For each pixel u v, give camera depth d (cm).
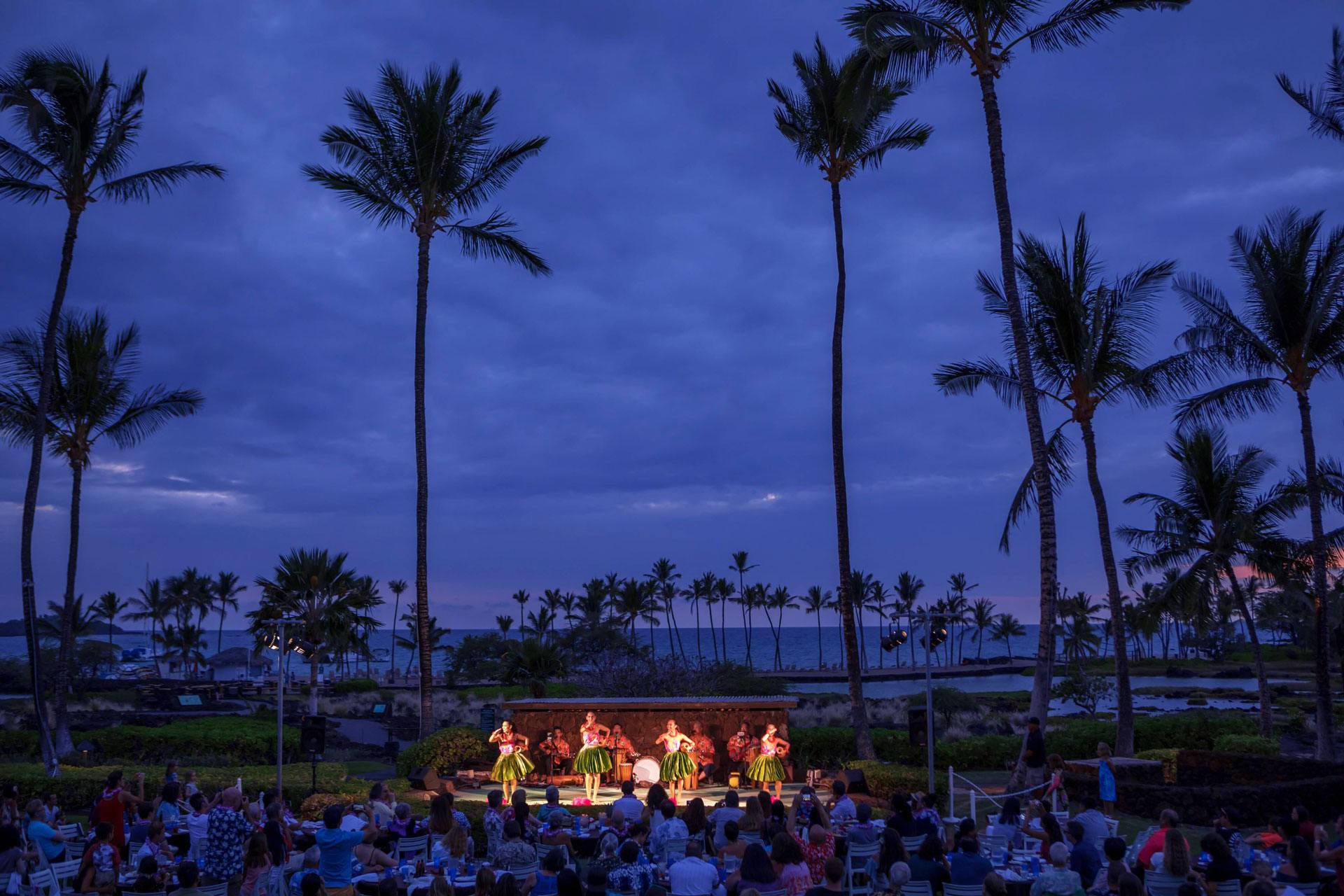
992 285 2695
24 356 3038
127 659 13350
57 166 2786
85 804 2314
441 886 972
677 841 1323
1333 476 2945
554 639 6494
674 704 2505
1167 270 2553
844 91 2422
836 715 5294
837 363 2750
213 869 1172
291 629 2017
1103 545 2638
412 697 5775
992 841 1443
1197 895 859
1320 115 2516
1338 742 3478
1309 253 2522
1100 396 2650
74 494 3134
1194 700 7356
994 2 2266
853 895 1320
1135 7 2223
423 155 2817
